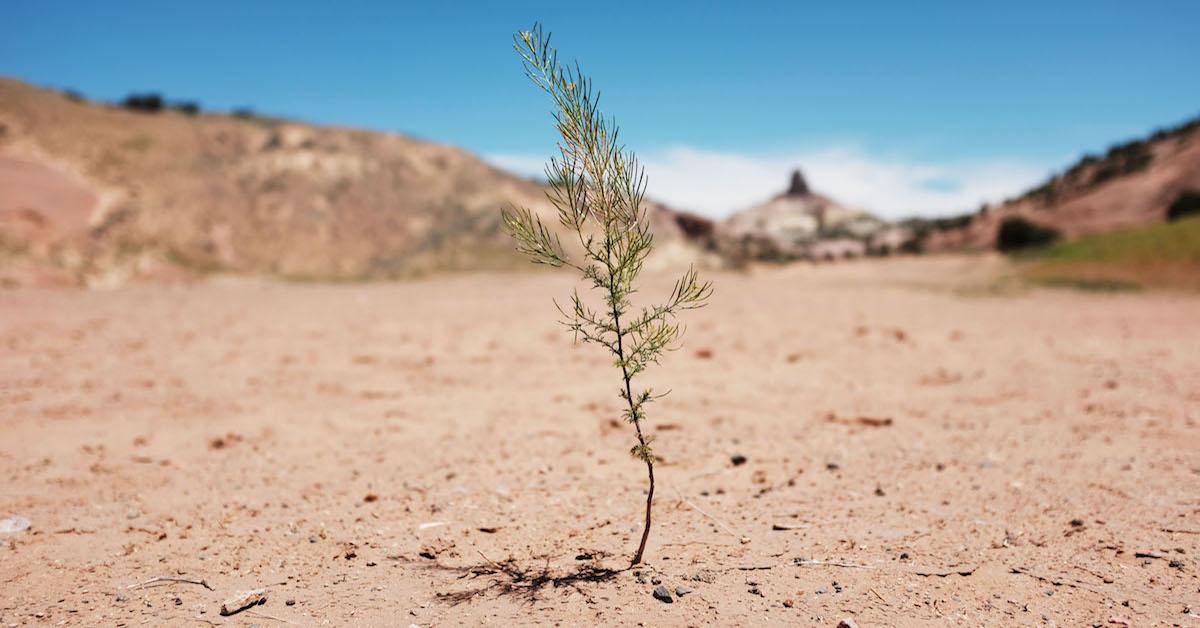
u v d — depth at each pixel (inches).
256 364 385.7
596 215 127.2
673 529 162.4
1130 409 284.4
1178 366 392.2
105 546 151.2
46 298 653.3
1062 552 143.9
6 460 211.2
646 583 131.4
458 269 1502.2
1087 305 811.4
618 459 225.0
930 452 230.7
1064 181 2933.1
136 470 208.5
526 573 137.7
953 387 345.7
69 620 117.9
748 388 342.0
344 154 1959.9
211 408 288.5
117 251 1203.2
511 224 125.6
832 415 283.6
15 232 1097.4
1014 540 151.6
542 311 655.1
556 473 209.2
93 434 244.7
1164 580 128.9
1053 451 225.9
